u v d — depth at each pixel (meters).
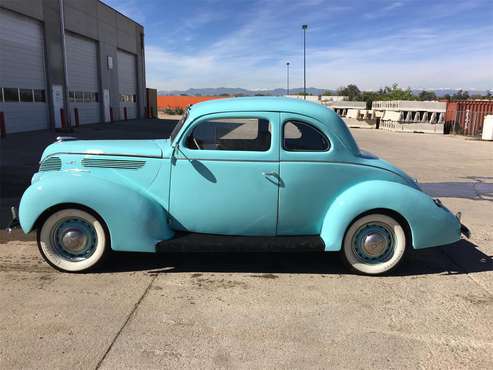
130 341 3.04
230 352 2.94
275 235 4.34
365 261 4.29
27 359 2.81
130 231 4.04
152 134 20.77
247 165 4.14
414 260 4.77
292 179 4.17
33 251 4.77
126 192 4.06
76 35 25.00
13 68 18.48
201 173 4.16
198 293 3.83
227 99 4.40
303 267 4.49
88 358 2.84
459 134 25.45
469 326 3.36
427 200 4.19
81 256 4.18
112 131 22.05
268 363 2.83
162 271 4.30
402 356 2.94
